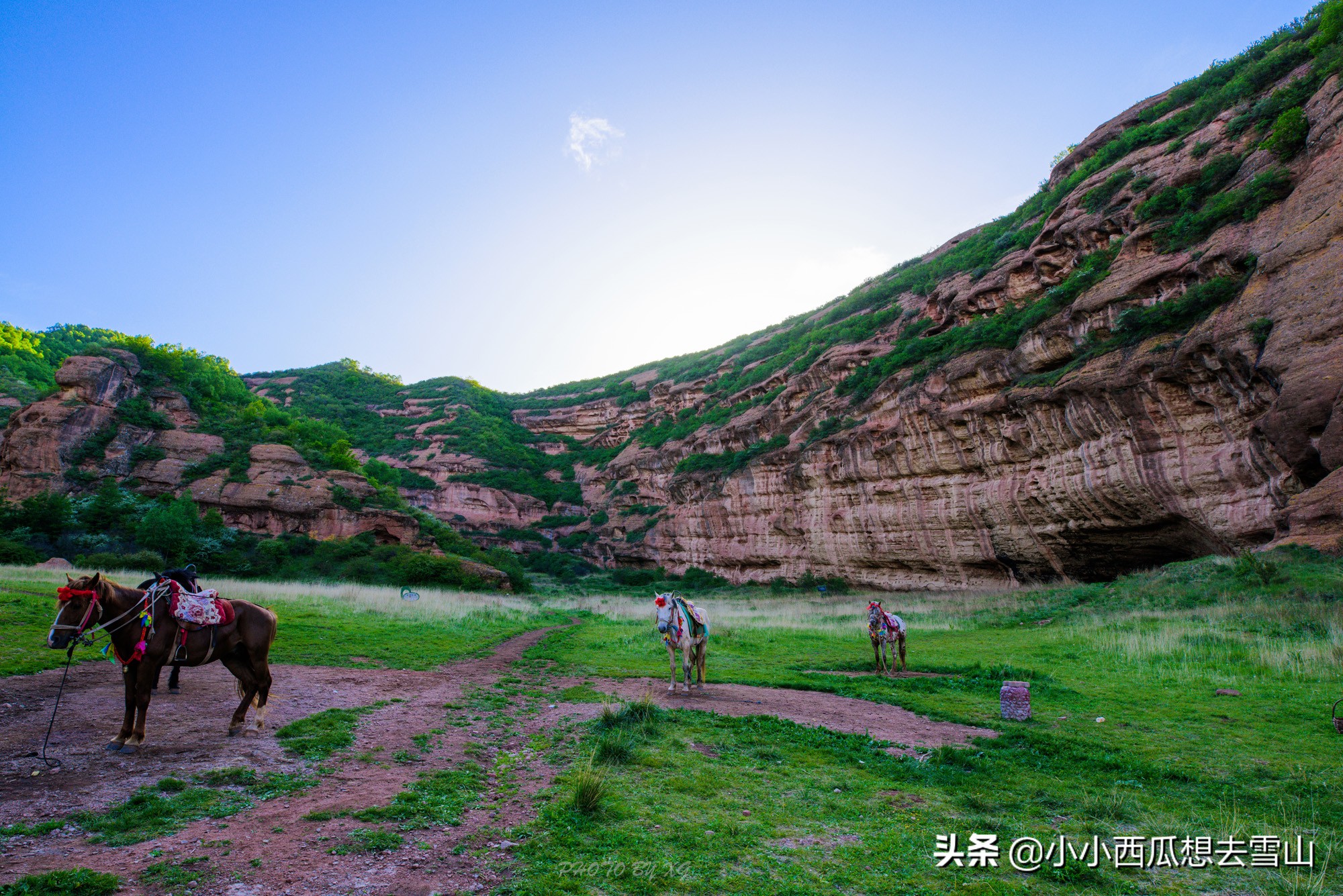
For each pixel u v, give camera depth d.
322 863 4.67
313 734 8.27
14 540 39.81
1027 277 40.62
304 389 131.00
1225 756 7.96
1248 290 23.52
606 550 81.38
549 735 8.97
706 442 72.88
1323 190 22.31
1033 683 12.76
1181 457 25.27
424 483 93.75
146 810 5.45
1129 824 6.02
